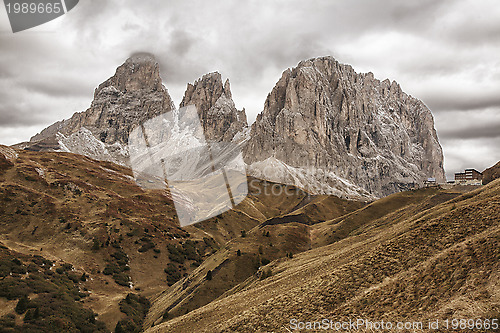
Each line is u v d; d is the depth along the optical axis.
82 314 92.00
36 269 108.12
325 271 59.06
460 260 36.19
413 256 43.19
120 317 99.00
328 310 40.59
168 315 96.50
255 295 65.75
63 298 96.19
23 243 139.38
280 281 69.56
